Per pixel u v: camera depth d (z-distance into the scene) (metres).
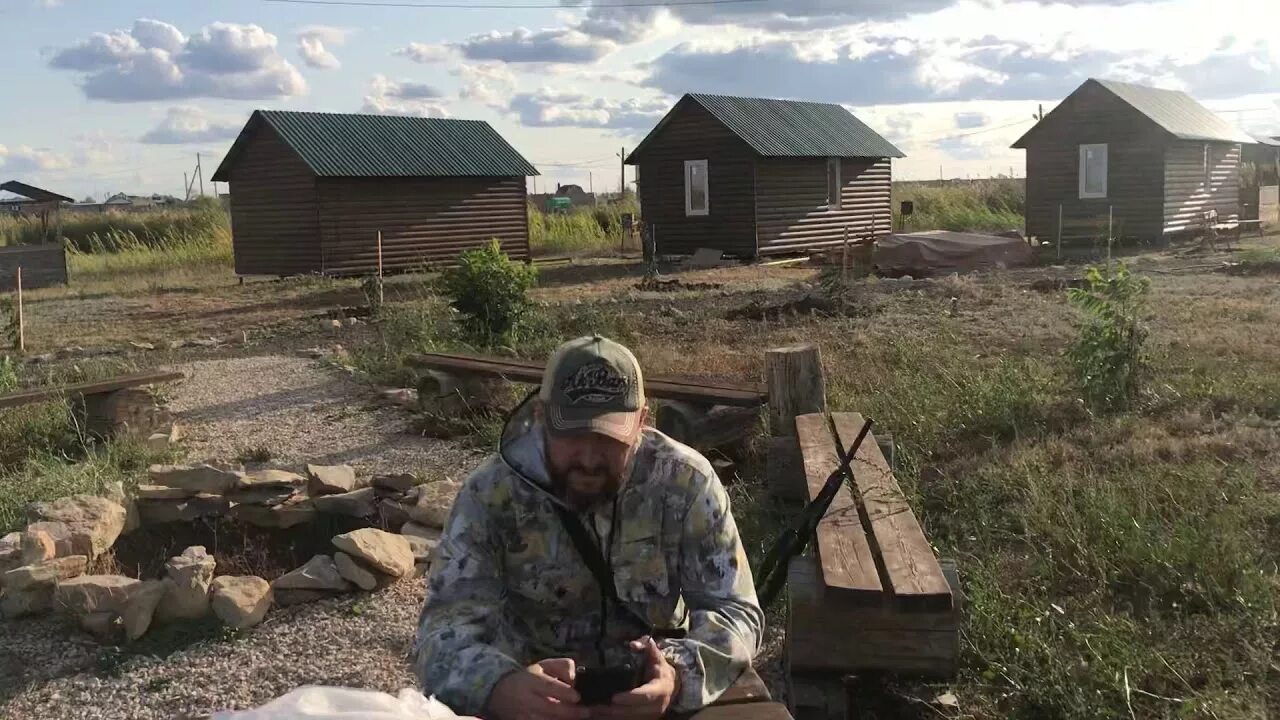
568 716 2.28
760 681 2.62
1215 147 29.20
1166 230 26.66
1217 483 5.94
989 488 6.02
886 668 3.78
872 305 15.14
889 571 3.69
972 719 3.80
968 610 4.38
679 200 27.78
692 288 20.17
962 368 9.19
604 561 2.58
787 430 6.73
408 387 10.22
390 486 6.35
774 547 4.07
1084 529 5.33
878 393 8.38
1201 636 4.30
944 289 17.11
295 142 24.03
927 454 6.93
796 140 27.31
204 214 38.94
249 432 8.87
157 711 4.17
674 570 2.64
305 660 4.54
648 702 2.33
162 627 4.86
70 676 4.45
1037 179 28.28
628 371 2.49
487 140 27.48
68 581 4.92
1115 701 3.83
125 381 8.54
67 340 15.83
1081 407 7.67
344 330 15.31
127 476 7.30
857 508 4.50
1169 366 9.19
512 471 2.56
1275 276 17.89
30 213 38.75
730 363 10.89
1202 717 3.69
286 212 24.78
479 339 12.02
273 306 19.98
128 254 33.00
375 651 4.59
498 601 2.57
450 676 2.35
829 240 28.66
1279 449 6.59
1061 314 13.53
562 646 2.66
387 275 25.17
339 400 9.95
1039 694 3.79
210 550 6.03
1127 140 26.72
